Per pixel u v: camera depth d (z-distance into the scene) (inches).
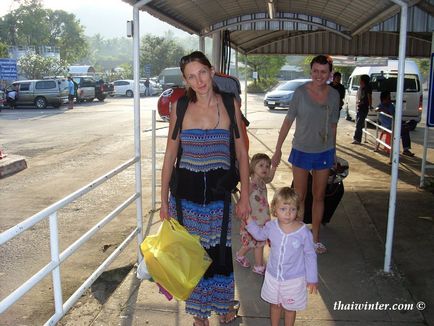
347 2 243.9
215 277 135.1
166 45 2508.6
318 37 575.2
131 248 220.7
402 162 404.2
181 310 154.7
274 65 1876.2
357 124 504.4
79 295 138.0
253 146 487.8
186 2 229.6
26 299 181.0
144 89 1572.3
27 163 437.1
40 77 1841.8
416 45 558.6
